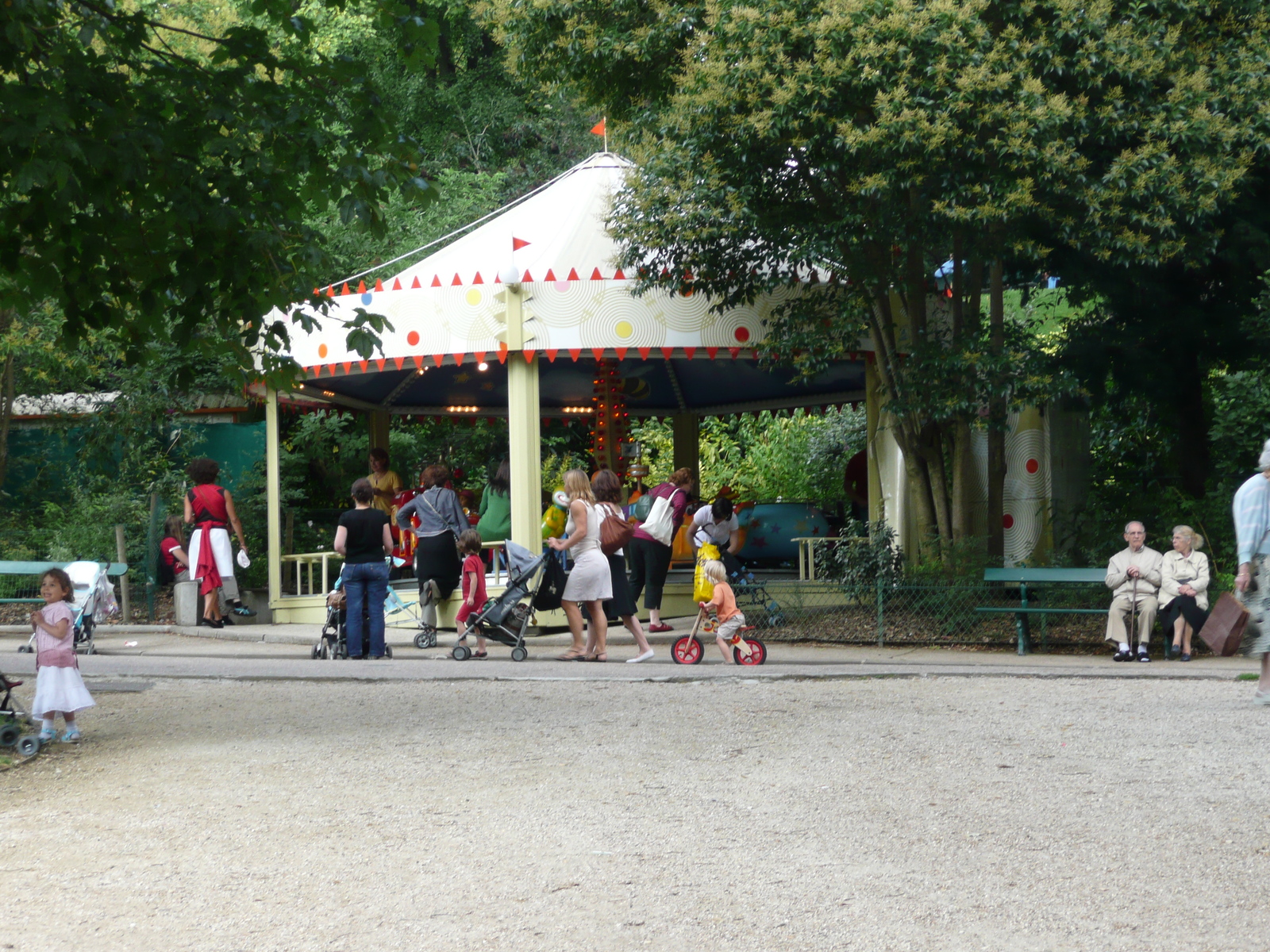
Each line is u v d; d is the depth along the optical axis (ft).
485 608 39.73
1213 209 38.32
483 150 100.42
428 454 84.58
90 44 25.70
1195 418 54.13
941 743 23.27
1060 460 53.26
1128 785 19.52
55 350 57.06
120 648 44.75
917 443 46.98
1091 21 36.96
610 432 62.08
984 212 36.70
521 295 46.65
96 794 20.43
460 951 12.80
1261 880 14.71
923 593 43.68
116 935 13.43
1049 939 12.93
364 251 80.07
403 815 18.57
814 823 17.72
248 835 17.58
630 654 41.16
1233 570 44.86
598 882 15.10
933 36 36.24
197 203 25.14
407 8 27.76
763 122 37.09
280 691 32.17
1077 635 43.11
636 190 43.24
